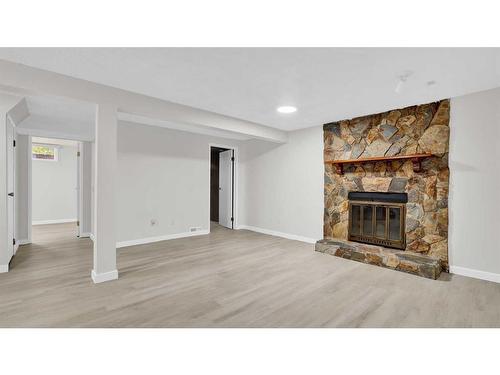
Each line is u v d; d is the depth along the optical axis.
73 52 2.02
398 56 2.06
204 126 3.62
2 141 2.88
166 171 4.79
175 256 3.71
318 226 4.48
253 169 5.77
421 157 3.26
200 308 2.17
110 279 2.76
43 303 2.21
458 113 3.00
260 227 5.60
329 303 2.28
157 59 2.14
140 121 4.30
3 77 2.14
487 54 2.01
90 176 5.06
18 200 4.23
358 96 2.98
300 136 4.75
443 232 3.12
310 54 2.04
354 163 3.97
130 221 4.34
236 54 2.05
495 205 2.78
